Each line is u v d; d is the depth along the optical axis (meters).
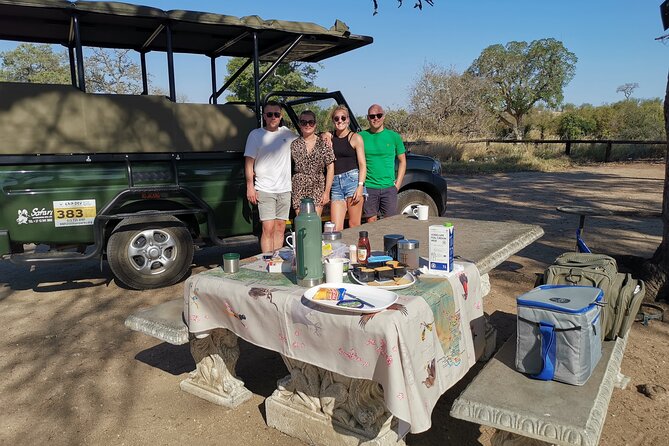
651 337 4.12
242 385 3.31
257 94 5.71
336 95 6.80
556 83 46.62
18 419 3.14
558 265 3.34
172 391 3.45
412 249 2.81
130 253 5.20
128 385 3.54
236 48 6.75
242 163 5.67
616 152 22.94
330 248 3.09
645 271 4.83
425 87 32.91
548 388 2.31
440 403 3.24
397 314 2.19
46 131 4.73
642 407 3.15
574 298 2.47
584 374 2.33
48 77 27.89
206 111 5.39
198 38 6.22
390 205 5.68
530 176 17.05
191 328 2.92
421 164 7.21
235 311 2.72
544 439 2.04
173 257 5.39
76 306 5.06
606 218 9.13
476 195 12.56
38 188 4.78
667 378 3.51
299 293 2.52
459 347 2.65
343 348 2.29
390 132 5.61
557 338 2.34
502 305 4.84
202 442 2.89
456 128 32.12
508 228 4.27
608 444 2.80
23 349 4.11
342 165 5.40
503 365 2.55
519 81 47.50
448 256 2.71
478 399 2.23
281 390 2.97
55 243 4.97
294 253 2.89
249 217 5.79
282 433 2.94
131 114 5.04
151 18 5.07
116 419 3.13
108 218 4.97
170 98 5.38
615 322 2.91
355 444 2.62
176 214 5.24
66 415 3.18
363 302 2.31
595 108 38.81
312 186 5.23
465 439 2.88
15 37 6.07
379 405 2.55
